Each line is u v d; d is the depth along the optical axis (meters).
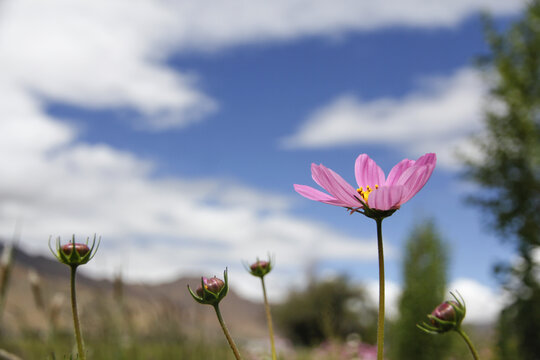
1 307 0.42
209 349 0.72
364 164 0.34
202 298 0.28
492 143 3.00
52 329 0.51
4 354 0.38
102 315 0.63
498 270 2.43
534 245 2.55
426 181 0.28
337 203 0.30
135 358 0.63
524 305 2.31
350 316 4.18
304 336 4.43
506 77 3.02
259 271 0.38
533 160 2.89
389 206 0.28
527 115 2.97
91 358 0.56
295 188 0.32
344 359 1.21
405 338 2.10
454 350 2.06
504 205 2.85
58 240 0.27
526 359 2.23
